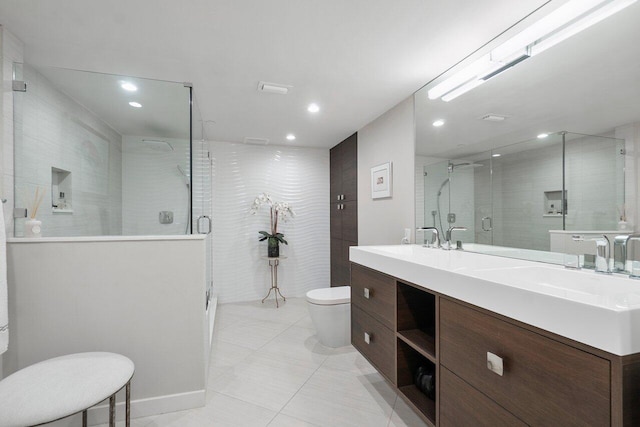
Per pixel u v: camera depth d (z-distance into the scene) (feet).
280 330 10.16
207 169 11.39
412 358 5.57
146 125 7.07
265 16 4.98
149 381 5.85
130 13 4.88
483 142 6.21
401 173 8.70
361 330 6.86
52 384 4.07
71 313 5.57
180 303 6.02
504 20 5.06
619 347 2.31
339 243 13.38
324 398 6.29
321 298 8.74
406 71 6.89
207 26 5.24
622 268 4.05
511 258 5.71
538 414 2.96
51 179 6.38
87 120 6.80
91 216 6.87
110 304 5.72
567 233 4.75
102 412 5.61
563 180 4.81
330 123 10.62
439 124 7.25
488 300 3.52
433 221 7.58
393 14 4.92
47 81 6.22
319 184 14.70
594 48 4.38
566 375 2.72
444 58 6.32
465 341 3.92
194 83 7.48
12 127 5.56
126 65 6.61
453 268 4.38
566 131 4.75
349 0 4.59
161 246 5.95
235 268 13.52
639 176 3.88
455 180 6.90
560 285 4.38
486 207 6.20
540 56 5.12
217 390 6.59
